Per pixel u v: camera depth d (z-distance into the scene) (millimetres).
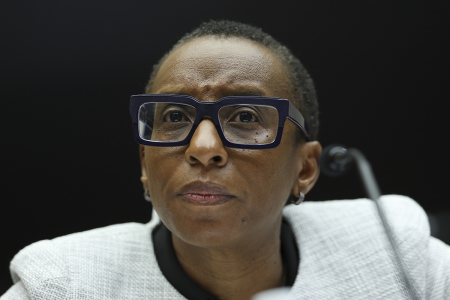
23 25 3162
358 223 1859
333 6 3408
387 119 3518
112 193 3412
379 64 3477
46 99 3281
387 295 1642
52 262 1562
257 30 1729
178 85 1488
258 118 1460
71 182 3361
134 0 3236
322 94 3504
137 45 3281
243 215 1400
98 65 3295
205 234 1378
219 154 1354
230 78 1468
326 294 1642
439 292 1738
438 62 3457
